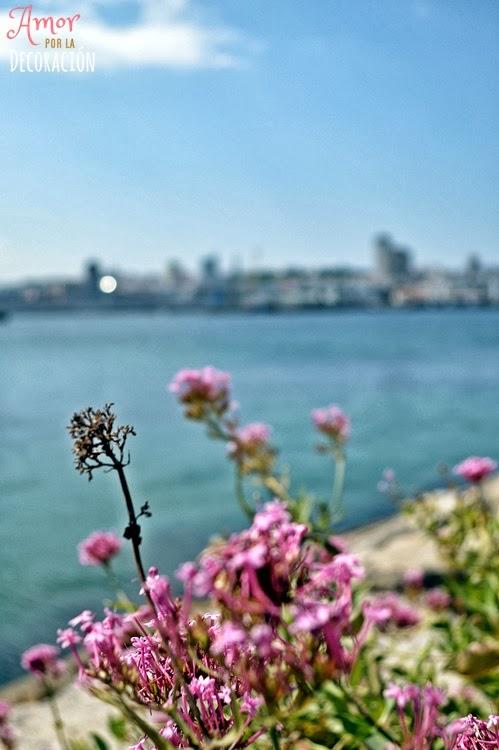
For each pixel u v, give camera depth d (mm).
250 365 76125
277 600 1905
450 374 63688
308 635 2000
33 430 38062
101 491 22859
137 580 2240
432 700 2248
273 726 2131
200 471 25219
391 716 3205
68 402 49500
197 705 2184
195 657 2092
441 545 6562
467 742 2221
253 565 1837
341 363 77312
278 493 5312
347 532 15125
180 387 5336
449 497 9195
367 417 37844
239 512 18984
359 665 3494
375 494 19625
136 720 2102
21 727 7148
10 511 20578
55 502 21703
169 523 18000
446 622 5113
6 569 14391
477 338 136500
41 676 5152
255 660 1980
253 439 5367
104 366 84125
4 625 11203
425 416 38125
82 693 7930
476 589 5281
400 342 123312
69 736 6789
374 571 10055
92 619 2223
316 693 2053
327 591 1998
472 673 4523
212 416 5348
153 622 2088
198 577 1887
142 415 41125
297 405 42875
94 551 4727
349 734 2809
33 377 70562
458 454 26609
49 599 12359
